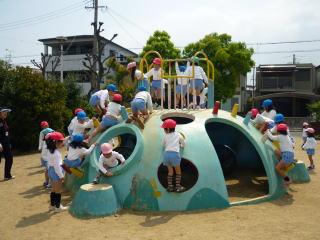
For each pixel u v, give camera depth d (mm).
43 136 8688
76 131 8242
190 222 5566
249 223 5512
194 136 6691
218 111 7680
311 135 10906
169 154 6141
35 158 14242
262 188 7707
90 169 6832
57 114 16938
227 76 27578
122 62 38906
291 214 5996
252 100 36781
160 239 4895
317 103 28969
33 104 16266
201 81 8641
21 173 10562
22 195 7754
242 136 9164
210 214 5949
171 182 6230
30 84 16203
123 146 8508
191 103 8719
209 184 6281
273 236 4973
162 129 6758
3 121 9633
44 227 5578
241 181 8312
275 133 7383
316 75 38375
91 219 5832
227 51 27203
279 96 35719
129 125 7012
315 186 8219
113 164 6535
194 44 27531
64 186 8062
